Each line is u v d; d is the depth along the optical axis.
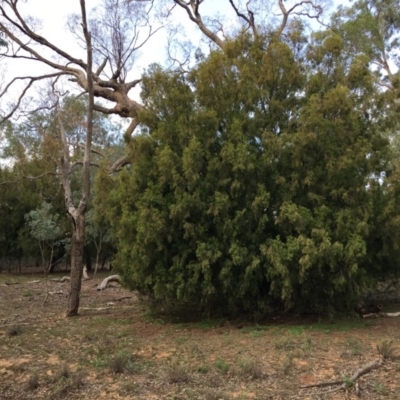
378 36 19.97
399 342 8.41
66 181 13.23
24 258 29.86
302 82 10.84
